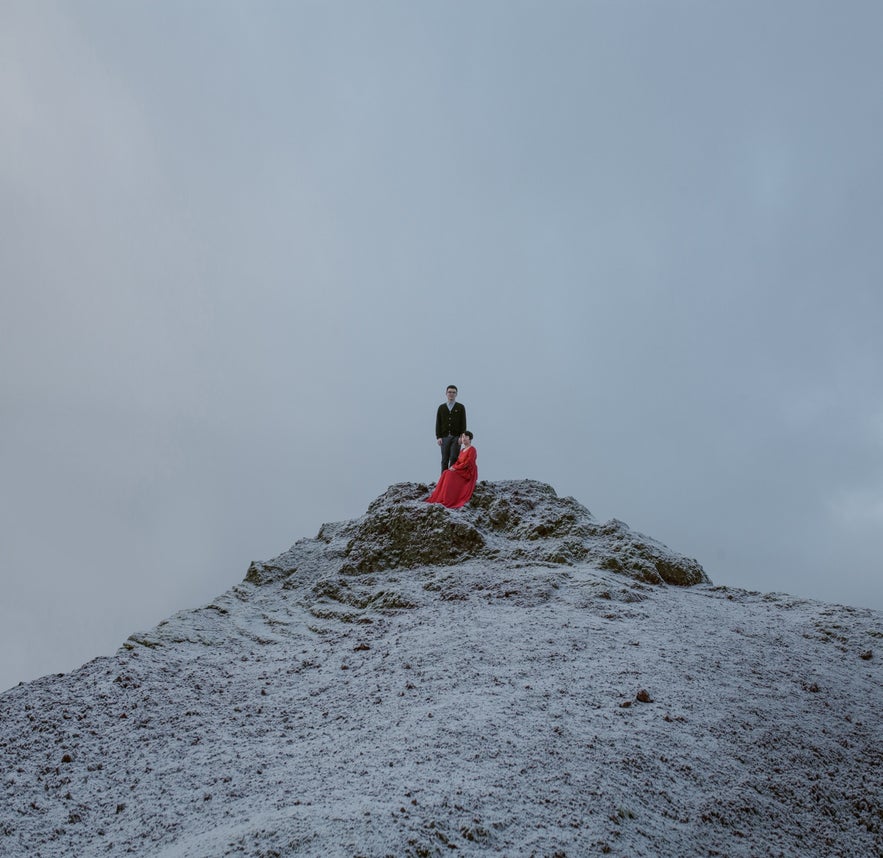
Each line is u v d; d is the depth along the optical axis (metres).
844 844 5.79
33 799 6.78
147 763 7.39
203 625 13.07
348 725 7.71
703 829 5.48
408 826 4.71
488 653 9.41
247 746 7.54
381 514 16.55
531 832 4.89
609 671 8.55
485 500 17.86
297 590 15.50
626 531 15.74
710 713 7.50
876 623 11.58
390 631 11.54
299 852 4.42
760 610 12.66
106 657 10.88
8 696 9.41
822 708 8.16
